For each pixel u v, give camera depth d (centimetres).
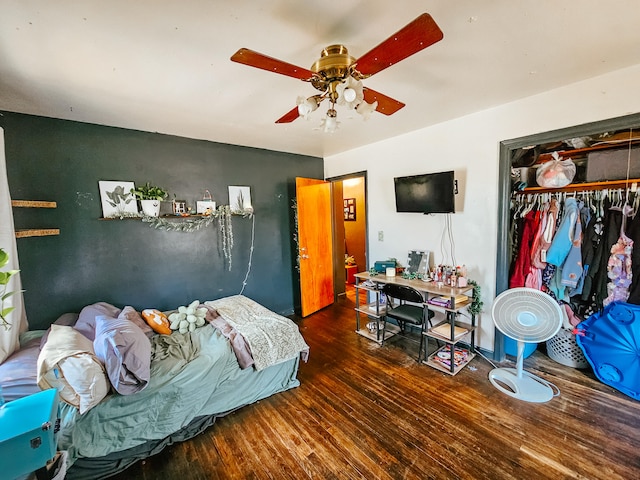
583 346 238
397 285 271
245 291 375
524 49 157
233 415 210
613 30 140
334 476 158
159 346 213
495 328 267
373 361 278
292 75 134
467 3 119
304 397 228
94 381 154
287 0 113
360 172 390
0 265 107
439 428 189
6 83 177
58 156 242
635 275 217
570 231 240
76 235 253
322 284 432
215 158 337
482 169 263
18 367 162
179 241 314
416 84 201
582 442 172
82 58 152
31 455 93
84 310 235
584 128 203
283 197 407
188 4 113
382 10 121
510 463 160
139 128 276
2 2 107
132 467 169
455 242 292
